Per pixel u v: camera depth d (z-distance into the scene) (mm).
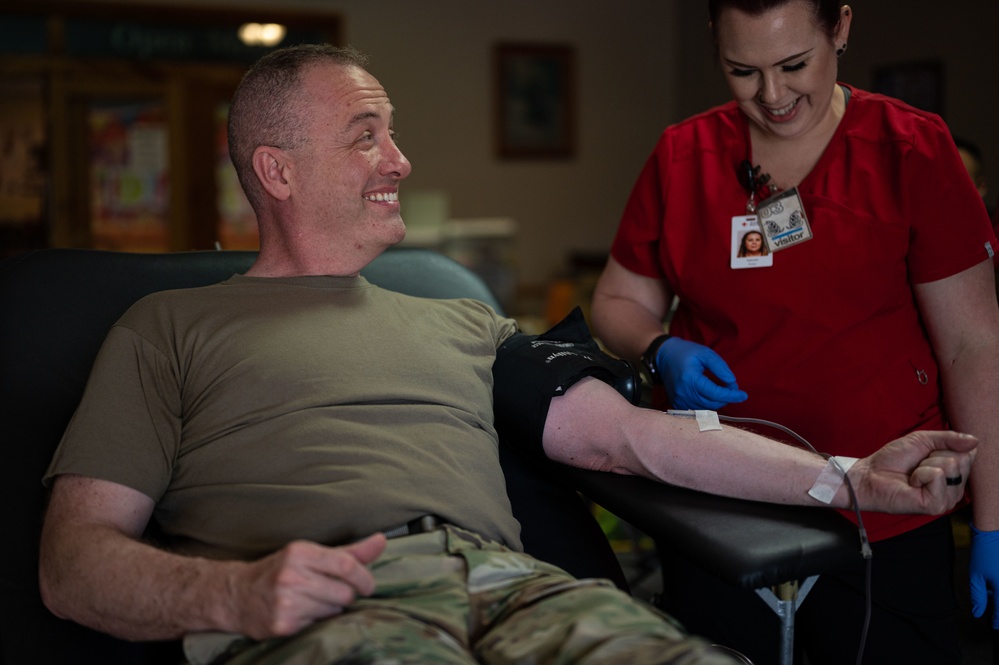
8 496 1220
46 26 7059
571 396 1373
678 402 1400
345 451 1203
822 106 1313
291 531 1147
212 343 1271
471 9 8023
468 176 8188
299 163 1370
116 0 7102
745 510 1166
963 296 1304
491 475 1298
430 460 1238
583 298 7035
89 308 1413
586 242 8594
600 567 1374
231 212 7703
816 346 1363
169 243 7578
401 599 1065
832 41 1253
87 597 1044
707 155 1466
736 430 1275
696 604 1486
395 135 1454
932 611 1358
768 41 1223
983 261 1300
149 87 7332
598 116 8516
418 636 955
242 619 958
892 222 1314
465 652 985
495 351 1479
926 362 1379
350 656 911
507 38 8156
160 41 7320
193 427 1230
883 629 1366
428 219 4625
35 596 1164
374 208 1397
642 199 1550
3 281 1384
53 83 7098
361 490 1172
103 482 1144
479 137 8180
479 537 1182
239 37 7520
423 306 1452
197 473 1210
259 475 1190
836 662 1419
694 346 1409
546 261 8500
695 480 1247
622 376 1403
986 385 1280
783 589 1074
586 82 8438
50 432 1287
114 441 1167
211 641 1007
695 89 8219
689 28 8281
